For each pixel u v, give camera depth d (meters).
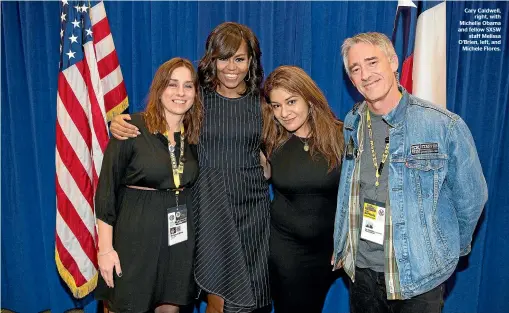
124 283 1.67
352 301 1.71
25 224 2.62
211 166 1.84
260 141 1.90
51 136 2.54
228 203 1.82
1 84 2.50
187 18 2.42
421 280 1.42
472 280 2.61
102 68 2.31
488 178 2.51
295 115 1.75
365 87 1.42
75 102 2.25
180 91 1.63
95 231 2.37
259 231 1.91
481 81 2.46
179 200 1.74
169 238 1.71
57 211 2.29
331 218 1.84
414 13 2.21
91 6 2.34
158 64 2.45
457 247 1.46
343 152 1.78
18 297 2.71
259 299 1.91
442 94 2.21
